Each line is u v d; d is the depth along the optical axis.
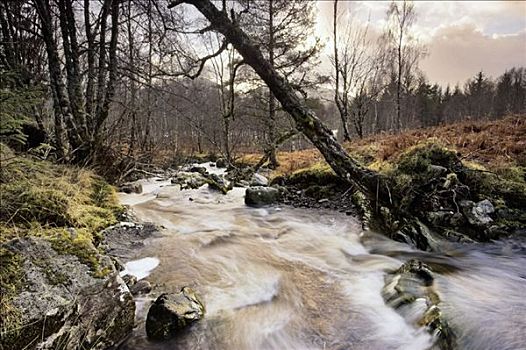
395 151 9.95
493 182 7.39
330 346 3.71
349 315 4.23
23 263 3.28
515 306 4.17
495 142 10.36
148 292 4.57
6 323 2.67
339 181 9.84
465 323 3.68
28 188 5.38
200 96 12.59
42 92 5.74
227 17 7.39
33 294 2.98
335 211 8.72
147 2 10.08
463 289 4.62
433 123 46.94
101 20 10.29
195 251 6.13
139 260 5.58
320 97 20.81
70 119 9.40
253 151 26.39
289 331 3.95
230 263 5.71
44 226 4.71
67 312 3.04
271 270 5.53
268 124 17.36
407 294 4.36
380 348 3.63
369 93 27.08
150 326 3.69
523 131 11.60
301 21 17.20
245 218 8.54
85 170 8.62
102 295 3.42
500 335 3.51
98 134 9.91
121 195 10.47
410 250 6.36
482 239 6.46
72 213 5.67
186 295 4.20
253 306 4.43
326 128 7.04
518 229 6.56
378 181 6.53
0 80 4.78
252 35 12.52
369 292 4.74
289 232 7.48
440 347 3.48
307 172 10.82
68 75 9.74
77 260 3.59
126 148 13.17
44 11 9.32
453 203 6.93
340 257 6.15
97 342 3.33
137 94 12.54
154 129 21.86
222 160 20.09
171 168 17.61
